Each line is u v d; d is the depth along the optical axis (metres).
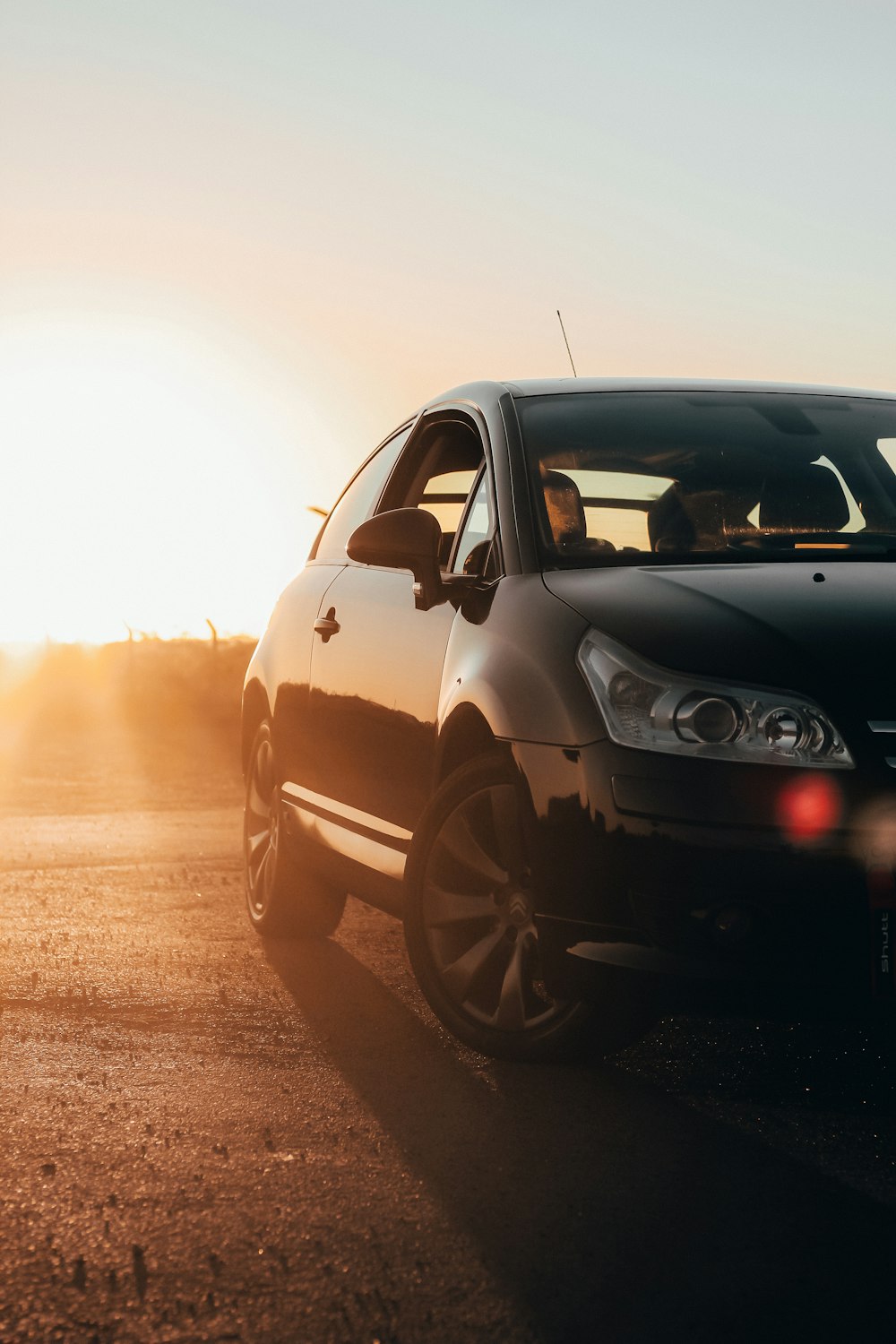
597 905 3.46
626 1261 2.77
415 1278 2.69
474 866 4.04
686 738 3.35
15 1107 3.68
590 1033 3.88
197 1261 2.76
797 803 3.22
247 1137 3.46
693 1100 3.72
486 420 4.80
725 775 3.29
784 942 3.22
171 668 42.12
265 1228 2.92
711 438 4.66
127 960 5.53
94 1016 4.63
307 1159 3.30
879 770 3.22
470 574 4.46
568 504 4.33
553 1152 3.35
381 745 4.74
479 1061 4.07
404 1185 3.15
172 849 9.57
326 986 5.05
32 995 4.92
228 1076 3.96
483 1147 3.38
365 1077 3.94
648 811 3.35
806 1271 2.72
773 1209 3.01
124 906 6.92
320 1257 2.78
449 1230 2.91
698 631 3.52
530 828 3.64
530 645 3.84
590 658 3.62
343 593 5.43
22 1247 2.82
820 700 3.30
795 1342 2.46
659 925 3.35
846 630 3.48
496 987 4.04
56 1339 2.46
